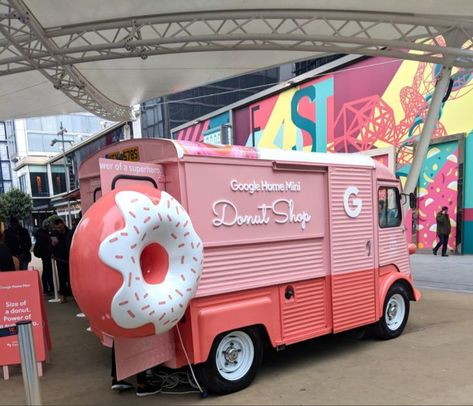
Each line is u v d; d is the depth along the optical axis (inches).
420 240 534.0
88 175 194.2
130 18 296.5
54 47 318.7
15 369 192.1
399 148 537.0
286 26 330.6
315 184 184.4
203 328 146.3
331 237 186.2
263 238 165.2
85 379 177.0
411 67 518.9
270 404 144.3
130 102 541.6
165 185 150.6
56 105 514.9
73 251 121.3
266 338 169.9
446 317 254.1
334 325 186.2
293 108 713.0
